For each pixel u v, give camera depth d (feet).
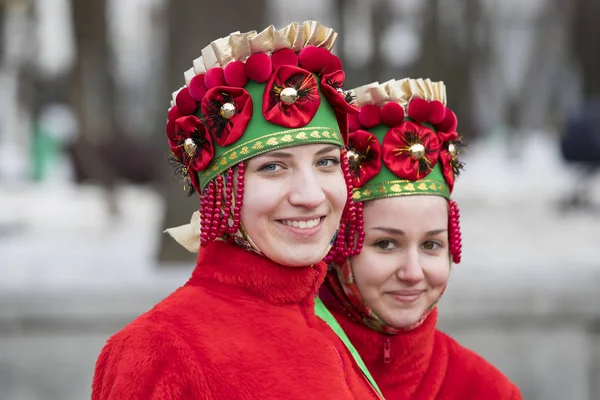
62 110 124.57
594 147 69.67
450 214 13.71
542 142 160.35
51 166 103.91
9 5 103.04
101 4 69.92
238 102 10.68
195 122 10.93
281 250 10.78
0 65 108.37
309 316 11.41
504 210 73.67
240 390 10.07
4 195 87.40
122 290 34.24
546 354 31.53
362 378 12.00
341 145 11.19
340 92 11.30
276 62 10.87
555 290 34.30
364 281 13.15
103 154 95.66
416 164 12.96
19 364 30.32
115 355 10.34
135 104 192.34
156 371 10.00
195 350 10.14
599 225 62.23
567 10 145.07
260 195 10.64
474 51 103.09
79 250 48.98
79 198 84.38
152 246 50.26
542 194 86.07
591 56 107.55
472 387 13.61
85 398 27.86
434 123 13.43
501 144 150.82
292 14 142.20
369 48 97.25
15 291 33.83
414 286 13.15
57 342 32.48
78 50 63.21
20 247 50.85
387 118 13.08
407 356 13.41
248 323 10.62
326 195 10.98
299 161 10.72
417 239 13.06
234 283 10.97
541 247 49.70
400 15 106.42
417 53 79.71
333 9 96.17
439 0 76.38
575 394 28.40
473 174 113.19
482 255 45.83
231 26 41.06
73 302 33.35
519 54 177.47
